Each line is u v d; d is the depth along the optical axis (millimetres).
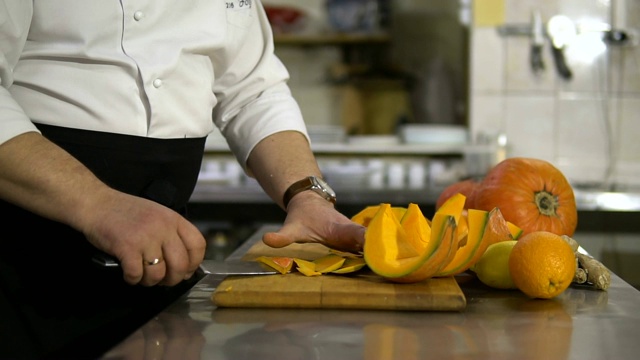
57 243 956
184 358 599
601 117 3027
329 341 645
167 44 1021
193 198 2441
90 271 969
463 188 1102
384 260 791
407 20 3828
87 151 979
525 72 3033
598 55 3008
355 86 3750
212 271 850
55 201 816
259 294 756
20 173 818
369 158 3010
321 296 754
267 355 606
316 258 981
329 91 3885
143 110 1003
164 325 696
